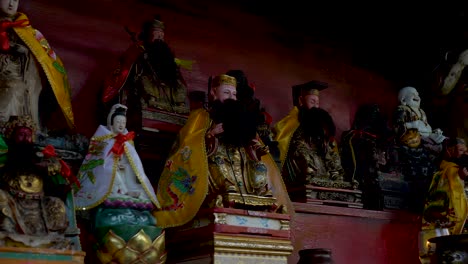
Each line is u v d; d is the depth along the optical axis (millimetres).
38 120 10922
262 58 15781
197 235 10930
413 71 18297
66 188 9500
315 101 14461
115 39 13516
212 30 15133
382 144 15281
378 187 14641
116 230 9867
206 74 14688
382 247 14336
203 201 11016
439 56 17688
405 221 14797
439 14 17266
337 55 17297
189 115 12211
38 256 8711
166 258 11102
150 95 12117
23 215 8922
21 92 10484
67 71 12680
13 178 9047
